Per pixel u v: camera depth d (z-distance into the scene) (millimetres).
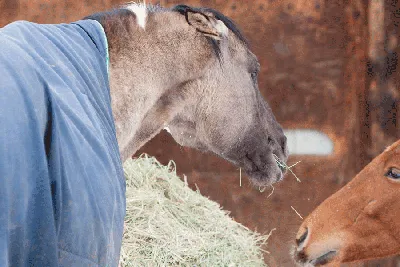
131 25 3531
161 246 4812
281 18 6527
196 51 3736
